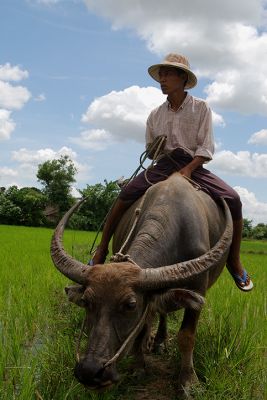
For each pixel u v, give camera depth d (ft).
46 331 15.99
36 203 143.95
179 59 14.47
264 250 88.58
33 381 11.59
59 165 165.37
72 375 12.25
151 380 13.15
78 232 102.27
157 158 14.80
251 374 12.60
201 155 14.21
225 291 21.95
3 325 15.03
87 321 9.71
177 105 14.87
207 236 12.64
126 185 14.93
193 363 13.37
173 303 10.09
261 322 16.37
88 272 9.78
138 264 10.77
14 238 63.98
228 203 14.05
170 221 11.99
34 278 24.43
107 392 11.41
